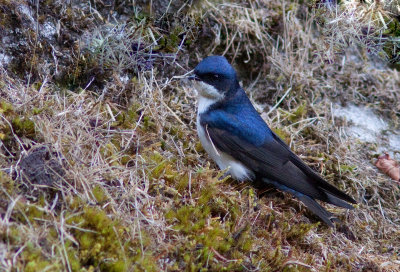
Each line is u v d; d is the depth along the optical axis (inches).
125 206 305.1
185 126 421.4
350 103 508.4
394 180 439.5
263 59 499.8
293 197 398.6
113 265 265.1
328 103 497.0
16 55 382.0
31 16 396.2
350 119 491.8
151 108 407.8
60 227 262.1
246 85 492.7
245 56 498.6
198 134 406.3
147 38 442.3
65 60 403.2
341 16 470.0
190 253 293.3
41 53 395.2
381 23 467.5
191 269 284.5
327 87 505.7
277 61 494.3
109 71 418.0
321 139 458.3
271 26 510.0
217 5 489.7
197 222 316.5
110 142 351.9
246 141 394.9
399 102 515.2
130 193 310.8
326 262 346.0
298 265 323.6
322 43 506.3
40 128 316.5
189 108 442.6
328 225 375.2
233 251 312.2
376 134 486.6
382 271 351.3
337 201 363.9
